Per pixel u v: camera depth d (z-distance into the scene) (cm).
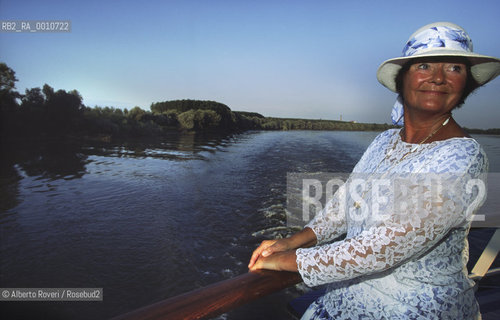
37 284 375
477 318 82
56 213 624
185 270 412
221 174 1110
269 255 93
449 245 75
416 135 83
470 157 69
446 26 79
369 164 94
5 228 542
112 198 739
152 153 1577
